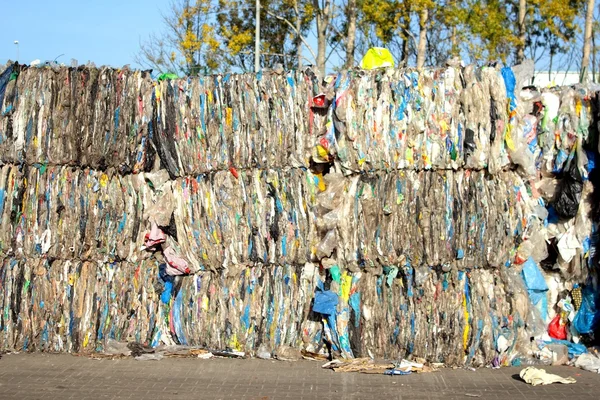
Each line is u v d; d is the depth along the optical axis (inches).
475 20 965.2
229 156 325.1
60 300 331.0
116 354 323.9
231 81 323.3
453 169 311.9
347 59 846.5
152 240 329.7
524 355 315.3
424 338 311.3
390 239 313.6
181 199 329.1
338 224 315.0
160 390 278.5
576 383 287.3
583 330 321.7
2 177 329.4
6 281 329.1
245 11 986.1
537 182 326.3
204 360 319.3
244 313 325.1
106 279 332.5
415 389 280.4
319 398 270.1
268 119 321.7
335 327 314.8
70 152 328.8
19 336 329.4
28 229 330.6
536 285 317.4
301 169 321.4
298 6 946.1
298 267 323.9
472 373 302.0
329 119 317.1
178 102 327.3
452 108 310.2
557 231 328.8
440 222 311.0
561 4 1023.0
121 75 330.0
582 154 318.0
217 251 327.6
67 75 329.4
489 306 311.7
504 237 312.8
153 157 331.0
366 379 292.8
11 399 267.3
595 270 322.3
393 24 900.6
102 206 331.0
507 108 312.8
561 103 323.6
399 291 314.2
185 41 930.7
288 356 319.3
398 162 313.3
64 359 320.2
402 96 312.2
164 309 334.0
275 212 322.3
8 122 328.2
